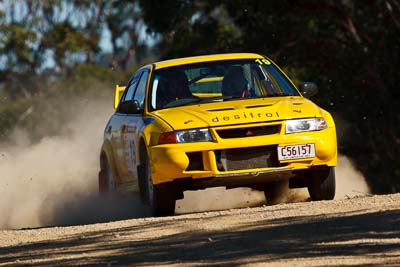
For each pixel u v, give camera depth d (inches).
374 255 877.2
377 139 3725.4
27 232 1293.1
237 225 1117.1
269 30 3782.0
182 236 1071.6
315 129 1370.6
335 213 1147.9
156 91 1488.7
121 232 1156.5
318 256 889.5
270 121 1354.6
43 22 5708.7
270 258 896.3
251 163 1347.2
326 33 3806.6
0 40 5433.1
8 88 5526.6
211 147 1334.9
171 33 3991.1
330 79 3794.3
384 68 3747.5
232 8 3754.9
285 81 1520.7
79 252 1026.7
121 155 1582.2
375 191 3651.6
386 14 3754.9
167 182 1350.9
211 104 1433.3
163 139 1354.6
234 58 1536.7
